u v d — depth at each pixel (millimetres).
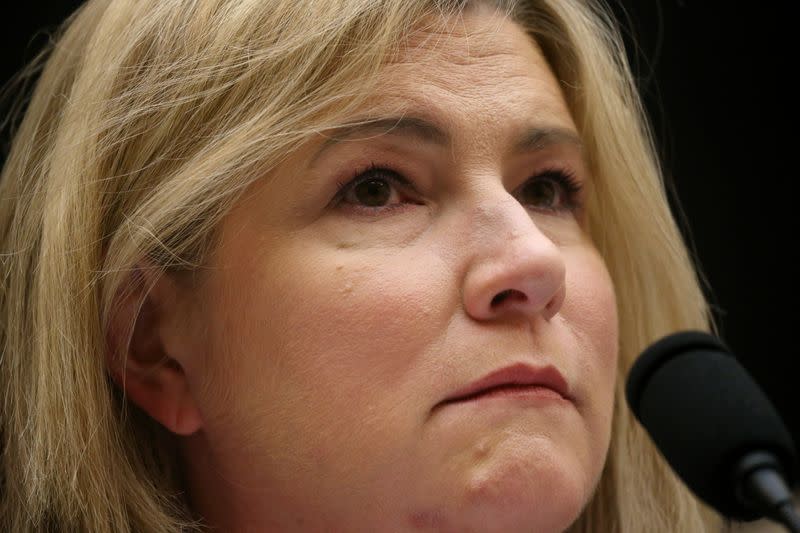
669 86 10750
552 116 5742
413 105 5254
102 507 5410
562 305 5406
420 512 4945
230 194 5215
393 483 4930
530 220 5160
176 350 5461
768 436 4273
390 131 5219
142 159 5461
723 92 10781
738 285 10875
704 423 4359
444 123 5281
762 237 10836
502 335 4992
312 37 5270
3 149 7711
